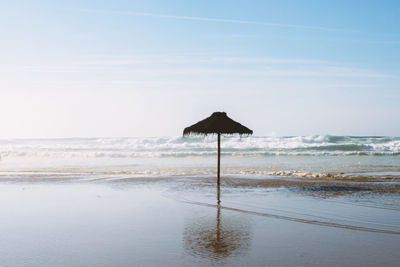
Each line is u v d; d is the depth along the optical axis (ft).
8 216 22.67
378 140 140.15
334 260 14.21
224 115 36.86
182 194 31.17
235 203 26.76
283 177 44.09
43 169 61.26
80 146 127.85
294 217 22.04
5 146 129.18
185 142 138.92
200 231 18.85
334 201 27.35
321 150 119.75
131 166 69.62
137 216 22.56
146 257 14.62
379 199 28.09
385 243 16.56
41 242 16.85
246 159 90.74
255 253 15.16
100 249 15.72
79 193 32.27
